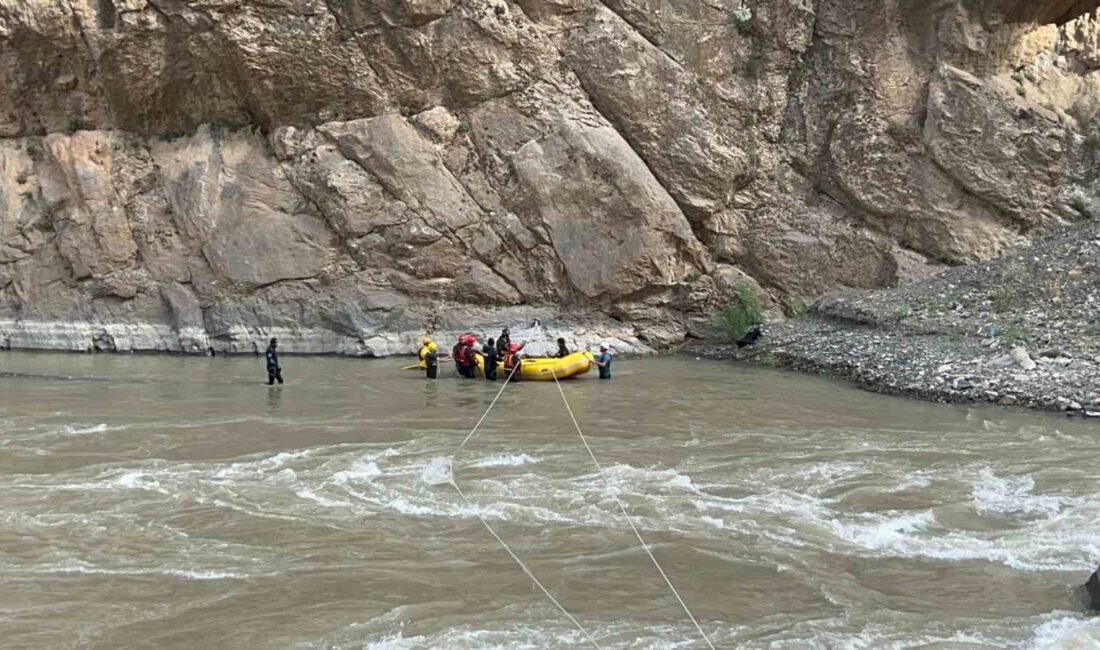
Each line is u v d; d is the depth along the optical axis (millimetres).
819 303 29125
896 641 7844
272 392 21609
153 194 30469
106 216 30047
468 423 17641
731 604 8695
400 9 28891
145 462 14203
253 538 10555
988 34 29297
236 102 30234
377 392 21688
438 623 8180
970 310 25062
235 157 30359
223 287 29797
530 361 23938
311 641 7797
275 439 16062
